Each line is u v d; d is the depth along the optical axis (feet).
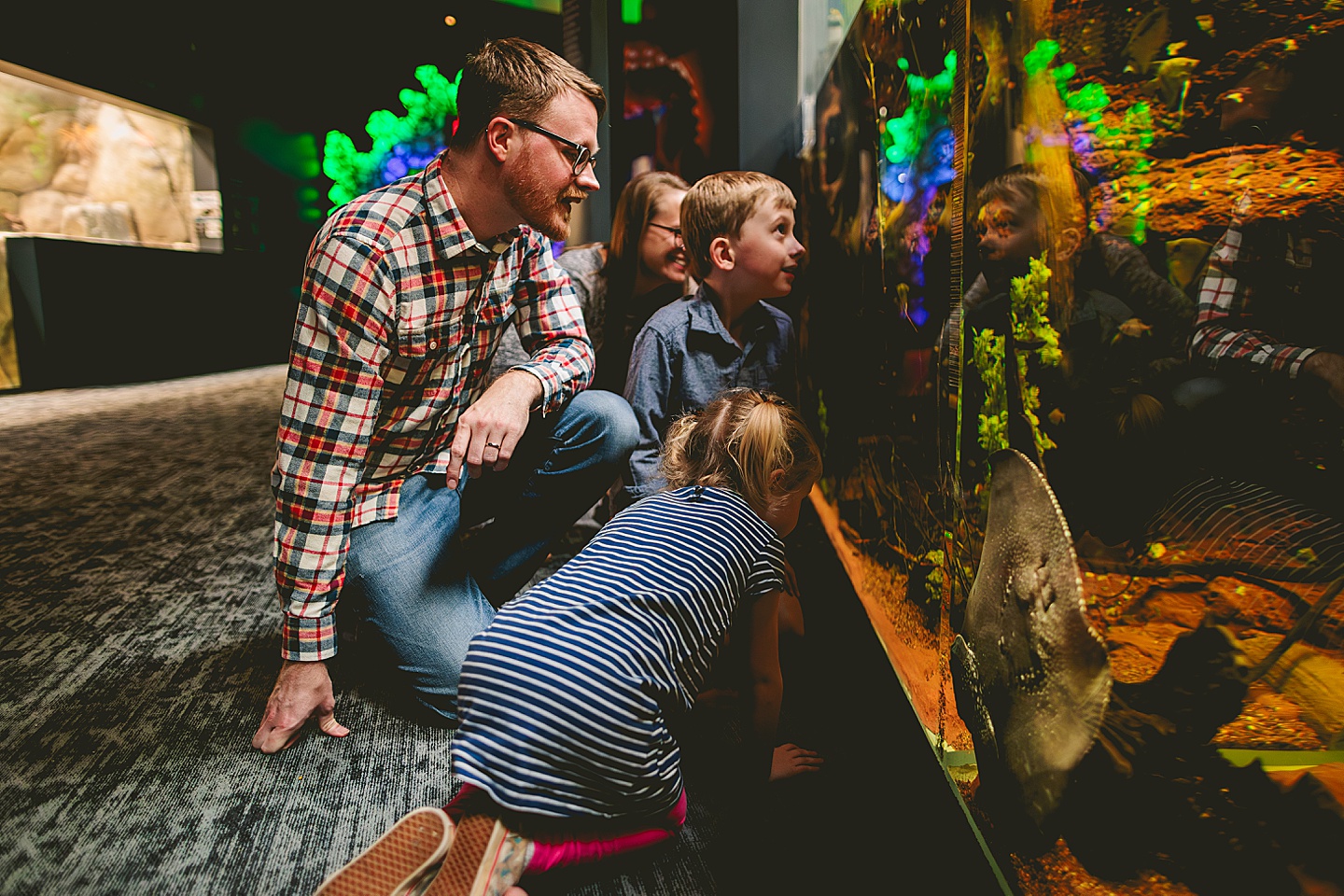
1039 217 3.28
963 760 3.48
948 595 3.63
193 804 3.83
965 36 3.23
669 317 5.73
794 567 6.75
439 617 4.53
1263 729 3.20
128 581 6.92
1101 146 3.38
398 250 4.15
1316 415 3.59
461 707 3.21
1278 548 3.76
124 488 10.50
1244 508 3.85
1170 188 3.45
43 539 8.23
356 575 4.47
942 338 3.69
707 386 5.77
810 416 8.06
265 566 7.36
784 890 3.27
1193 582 4.00
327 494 4.11
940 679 3.77
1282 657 3.45
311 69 28.66
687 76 9.70
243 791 3.93
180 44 27.50
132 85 25.64
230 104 29.53
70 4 23.38
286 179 30.76
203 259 26.53
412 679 4.51
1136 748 3.02
